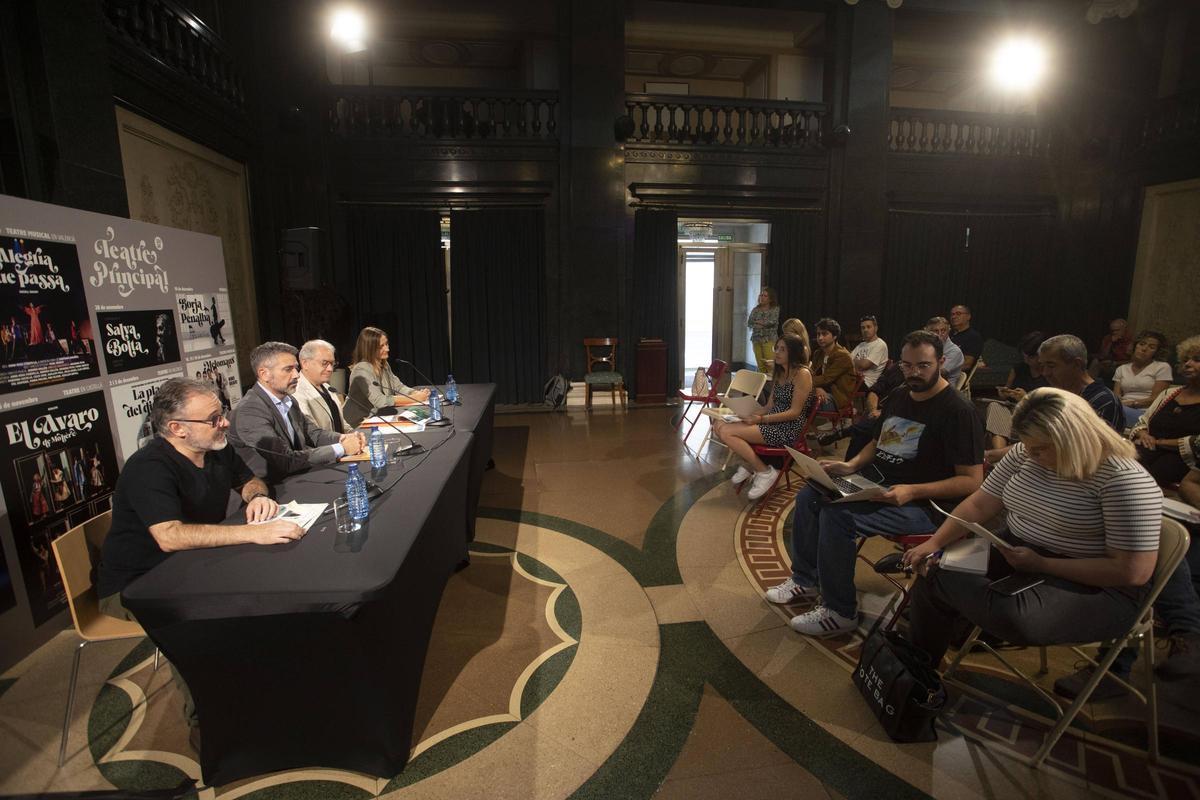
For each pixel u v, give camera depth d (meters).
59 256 2.75
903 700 1.96
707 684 2.31
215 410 2.07
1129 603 1.79
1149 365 4.76
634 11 9.14
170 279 3.58
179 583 1.61
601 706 2.19
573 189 7.52
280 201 6.29
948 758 1.93
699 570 3.28
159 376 3.46
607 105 7.45
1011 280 8.71
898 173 8.23
